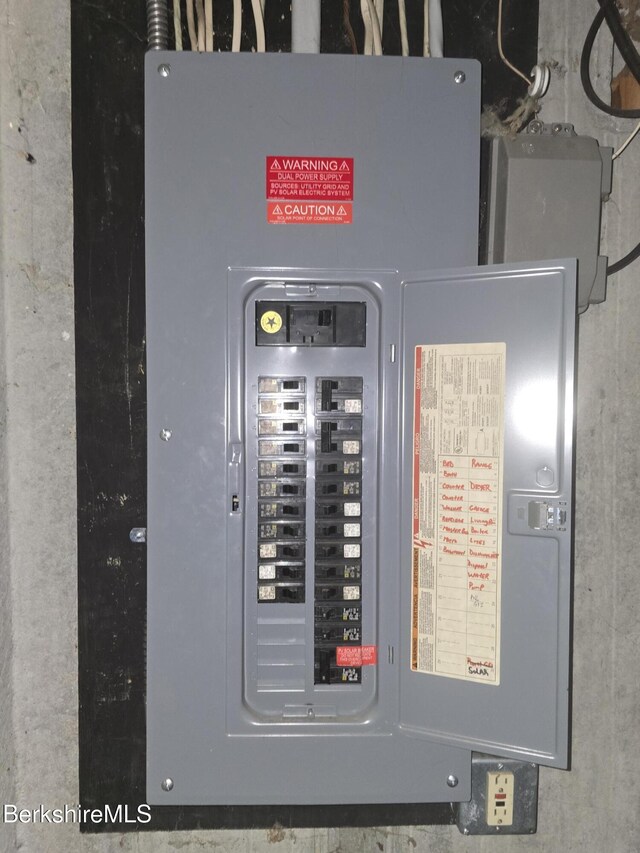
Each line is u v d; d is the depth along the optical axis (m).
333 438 0.98
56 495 1.11
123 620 1.11
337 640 0.99
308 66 0.96
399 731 0.99
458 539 0.95
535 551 0.91
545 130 1.02
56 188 1.08
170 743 0.99
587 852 1.16
